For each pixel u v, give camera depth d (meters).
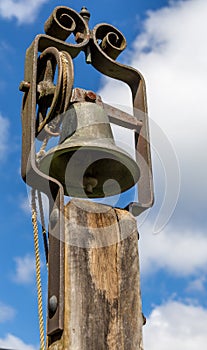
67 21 5.91
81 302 4.68
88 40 5.90
